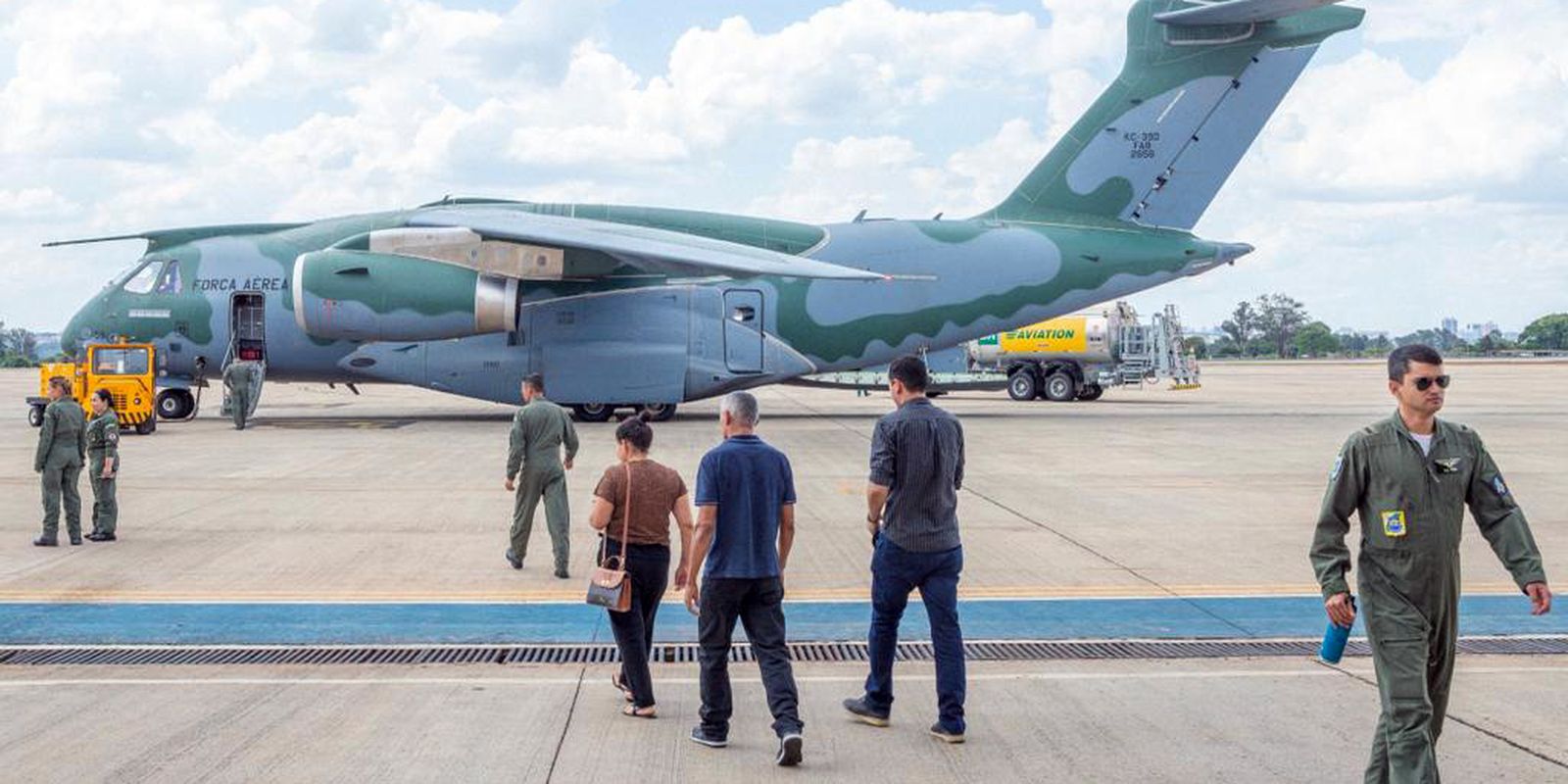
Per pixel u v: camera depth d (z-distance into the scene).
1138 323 41.44
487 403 36.53
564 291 26.09
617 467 6.87
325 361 26.53
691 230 26.77
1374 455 5.26
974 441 23.62
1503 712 6.90
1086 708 7.05
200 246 26.91
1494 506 5.27
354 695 7.22
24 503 14.80
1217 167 27.08
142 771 5.88
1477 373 75.81
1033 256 26.98
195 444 21.95
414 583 10.43
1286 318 177.75
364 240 25.48
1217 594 10.16
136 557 11.48
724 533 6.38
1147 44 26.92
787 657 6.42
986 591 10.27
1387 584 5.22
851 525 13.40
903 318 26.95
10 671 7.69
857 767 6.06
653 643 8.59
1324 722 6.77
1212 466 19.38
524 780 5.83
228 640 8.51
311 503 14.82
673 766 6.05
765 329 26.72
